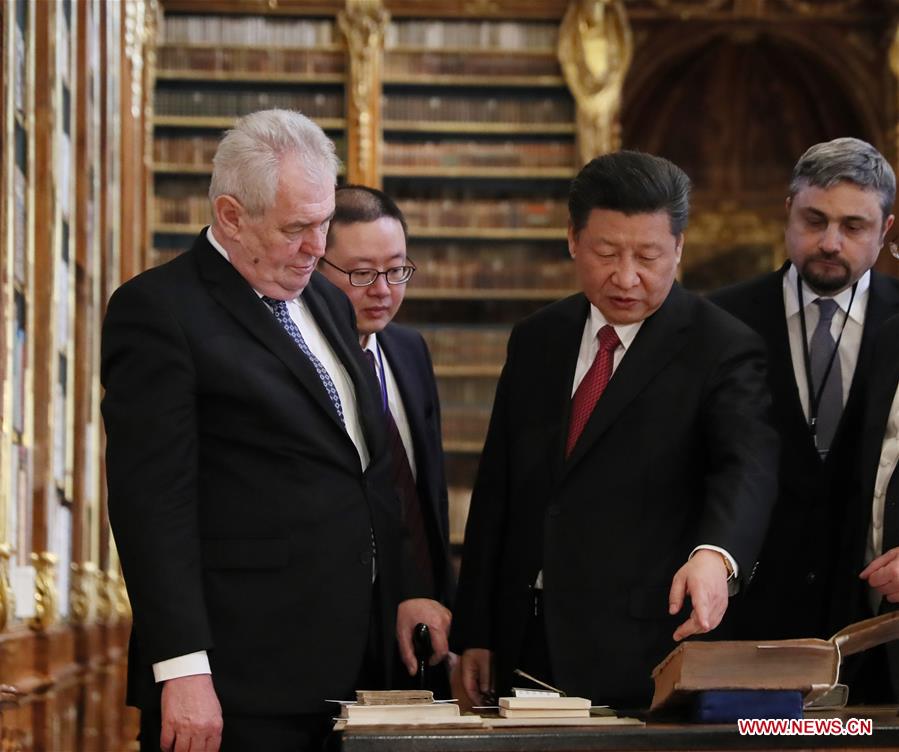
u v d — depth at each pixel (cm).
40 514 680
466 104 1345
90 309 871
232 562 390
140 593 377
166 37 1311
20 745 577
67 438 775
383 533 415
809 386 491
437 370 1322
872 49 1392
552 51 1345
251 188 388
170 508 381
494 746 308
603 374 425
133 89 1139
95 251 899
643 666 403
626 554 409
